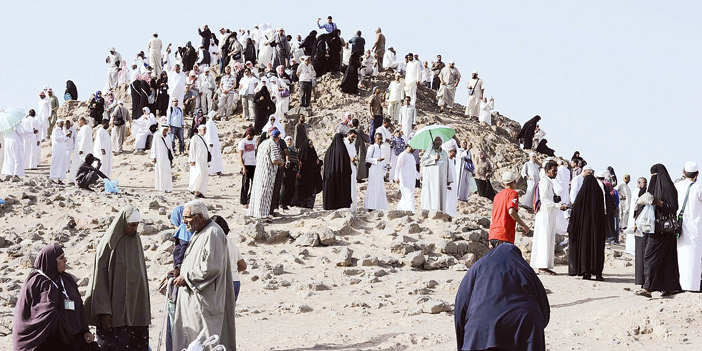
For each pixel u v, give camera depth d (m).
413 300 10.68
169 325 7.42
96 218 14.91
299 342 8.27
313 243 13.55
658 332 8.09
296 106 30.23
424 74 36.38
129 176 23.45
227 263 7.20
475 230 14.47
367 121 29.09
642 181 15.91
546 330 8.65
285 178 16.62
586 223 12.48
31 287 6.56
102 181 19.95
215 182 22.33
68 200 16.47
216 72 33.66
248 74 28.39
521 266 5.30
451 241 13.94
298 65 31.62
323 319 9.70
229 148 26.16
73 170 21.06
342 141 16.70
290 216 15.33
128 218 7.08
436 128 17.05
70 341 6.66
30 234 14.31
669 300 9.01
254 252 13.30
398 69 36.62
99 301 7.03
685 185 10.80
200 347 6.03
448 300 10.78
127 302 7.11
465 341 5.13
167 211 15.96
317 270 12.48
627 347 7.71
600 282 12.41
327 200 16.55
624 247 17.95
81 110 32.03
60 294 6.61
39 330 6.47
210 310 6.97
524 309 5.06
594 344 7.88
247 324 9.41
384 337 8.31
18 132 20.55
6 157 20.41
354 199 17.09
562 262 14.43
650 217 10.63
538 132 32.03
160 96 28.42
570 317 9.37
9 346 8.26
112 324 7.05
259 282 11.70
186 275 7.00
